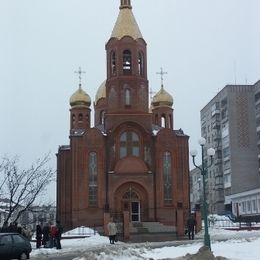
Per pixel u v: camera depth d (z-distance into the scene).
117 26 55.03
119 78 53.28
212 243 29.41
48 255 27.14
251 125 84.31
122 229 44.47
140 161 51.41
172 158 51.81
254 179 82.81
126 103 52.91
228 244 27.70
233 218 67.06
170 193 51.06
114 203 50.31
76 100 62.91
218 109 90.88
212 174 93.94
